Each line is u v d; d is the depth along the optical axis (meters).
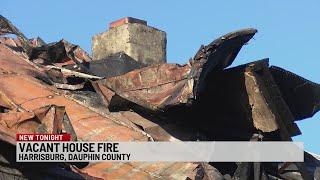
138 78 9.21
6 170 6.57
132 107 9.33
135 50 12.33
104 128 8.91
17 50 11.15
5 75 9.60
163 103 8.62
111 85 9.60
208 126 9.38
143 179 7.91
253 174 8.83
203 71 8.32
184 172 8.07
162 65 9.01
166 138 9.06
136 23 12.54
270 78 8.83
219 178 8.18
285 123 8.88
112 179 7.82
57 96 9.55
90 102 9.68
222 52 8.48
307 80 9.56
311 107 9.87
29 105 8.91
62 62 11.20
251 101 8.84
